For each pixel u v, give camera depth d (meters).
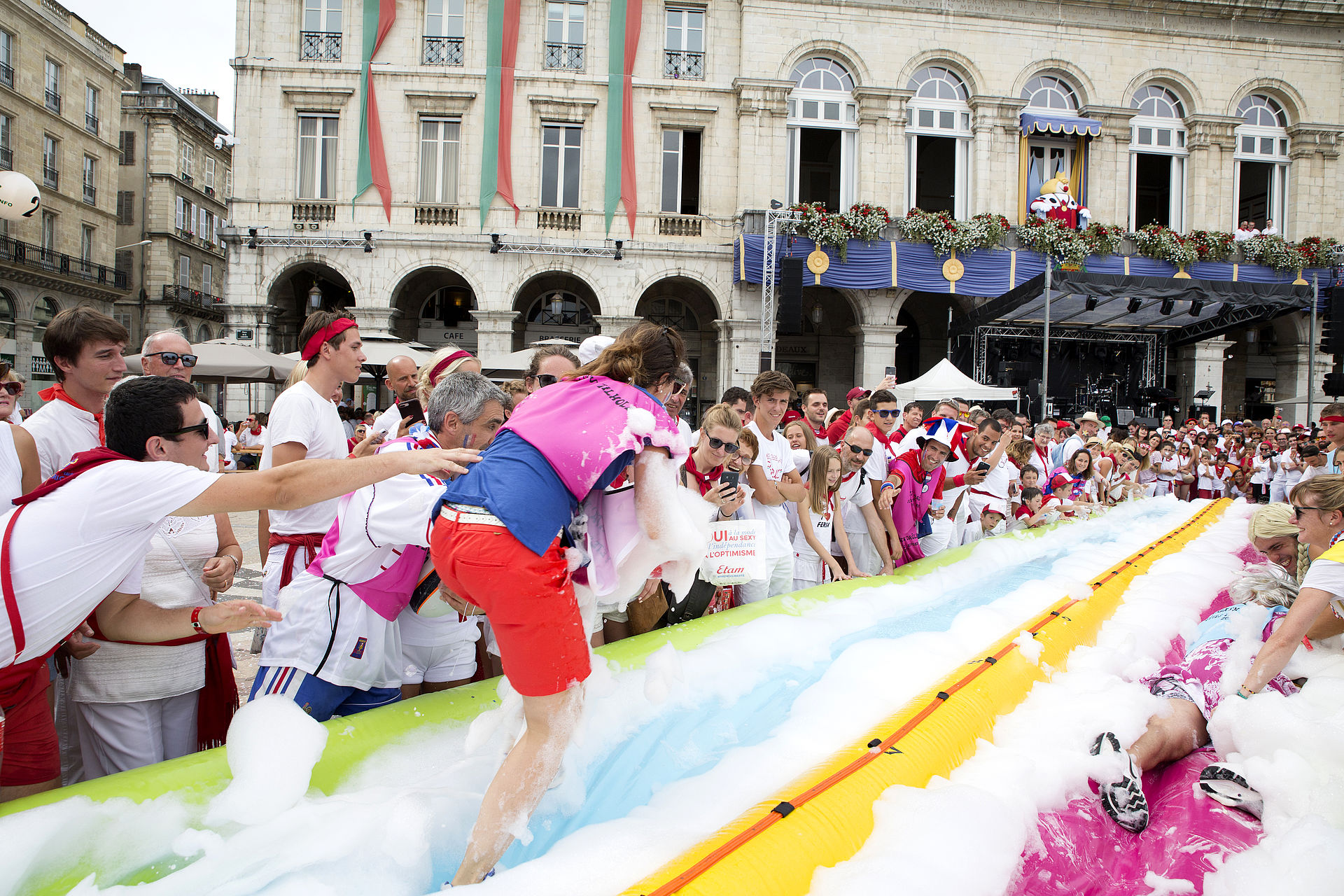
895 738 2.16
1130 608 4.09
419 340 20.42
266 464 2.83
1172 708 2.86
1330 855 1.98
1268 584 3.27
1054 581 4.29
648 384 2.17
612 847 1.62
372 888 1.56
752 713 2.55
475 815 1.84
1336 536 3.12
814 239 17.73
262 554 3.45
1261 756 2.55
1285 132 20.08
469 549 1.74
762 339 17.86
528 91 17.88
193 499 1.71
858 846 1.76
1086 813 2.34
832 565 4.39
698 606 3.52
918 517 5.25
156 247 30.69
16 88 24.23
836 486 4.50
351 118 17.61
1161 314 17.75
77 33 27.03
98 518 1.70
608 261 18.06
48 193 25.86
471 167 17.86
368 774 1.92
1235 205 19.67
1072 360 19.97
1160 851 2.29
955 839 1.75
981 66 18.69
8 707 1.85
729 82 18.30
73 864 1.51
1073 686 2.94
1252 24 19.45
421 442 2.62
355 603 2.38
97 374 2.67
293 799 1.74
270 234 17.42
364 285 17.66
